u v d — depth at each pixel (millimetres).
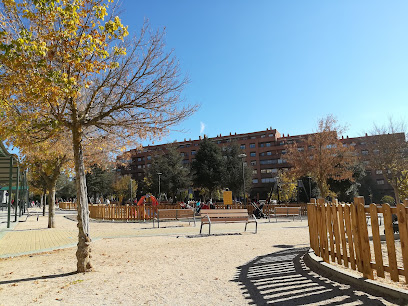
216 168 53000
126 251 9375
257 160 84000
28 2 6965
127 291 5145
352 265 5426
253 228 16016
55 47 6562
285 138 82750
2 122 6957
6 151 16906
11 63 6074
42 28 6727
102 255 8750
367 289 4746
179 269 6734
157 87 7812
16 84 6469
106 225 19578
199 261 7566
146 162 96188
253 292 4953
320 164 26234
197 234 13508
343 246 5750
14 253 9578
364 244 5102
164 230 15633
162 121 8094
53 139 10477
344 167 28797
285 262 7133
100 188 64875
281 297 4641
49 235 14383
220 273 6301
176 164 56312
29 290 5305
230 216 13953
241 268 6715
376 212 4875
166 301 4625
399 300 4195
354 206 5359
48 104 6871
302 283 5316
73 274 6453
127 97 7641
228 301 4570
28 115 6758
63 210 49562
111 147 11812
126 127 8016
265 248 9398
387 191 70625
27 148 8117
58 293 5086
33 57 6582
